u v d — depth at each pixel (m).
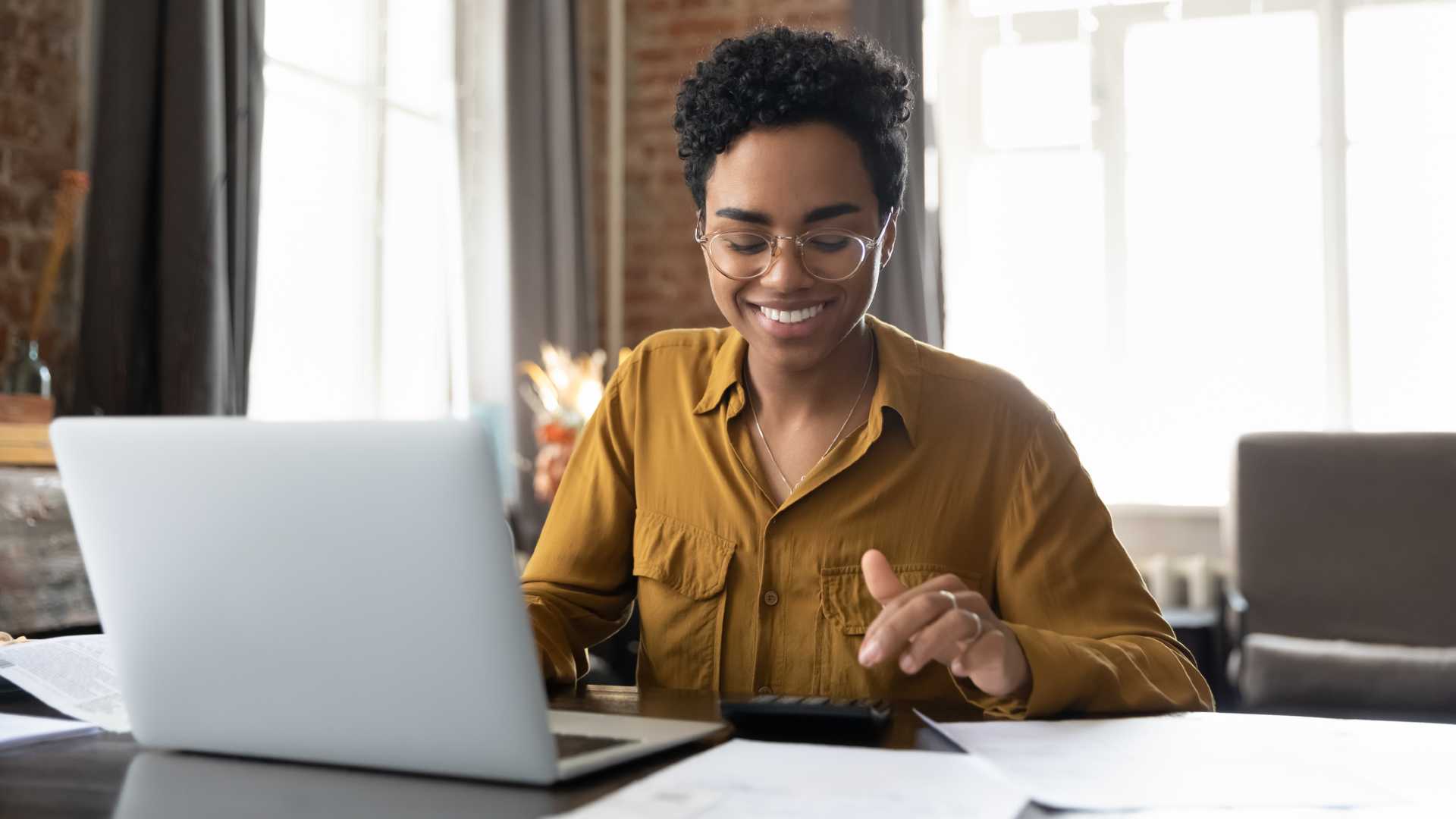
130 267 2.81
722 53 1.28
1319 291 4.56
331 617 0.88
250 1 3.08
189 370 2.82
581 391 3.96
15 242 2.74
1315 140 4.56
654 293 5.04
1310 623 3.45
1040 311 4.80
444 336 4.12
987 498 1.37
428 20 4.34
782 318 1.28
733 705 1.06
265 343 3.68
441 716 0.86
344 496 0.85
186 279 2.83
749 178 1.25
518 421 4.24
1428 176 4.47
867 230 1.28
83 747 1.02
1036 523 1.34
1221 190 4.64
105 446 0.92
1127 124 4.73
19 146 2.74
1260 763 0.94
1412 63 4.48
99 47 2.82
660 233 5.04
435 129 4.37
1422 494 3.40
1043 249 4.80
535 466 4.23
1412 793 0.86
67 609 2.27
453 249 4.23
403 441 0.82
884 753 0.95
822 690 1.34
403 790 0.86
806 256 1.26
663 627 1.41
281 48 3.77
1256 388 4.61
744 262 1.28
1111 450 4.72
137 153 2.83
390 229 4.18
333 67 3.94
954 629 1.03
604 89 5.05
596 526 1.48
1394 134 4.50
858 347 1.40
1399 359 4.49
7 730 1.05
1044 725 1.06
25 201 2.76
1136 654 1.18
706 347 1.49
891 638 1.02
